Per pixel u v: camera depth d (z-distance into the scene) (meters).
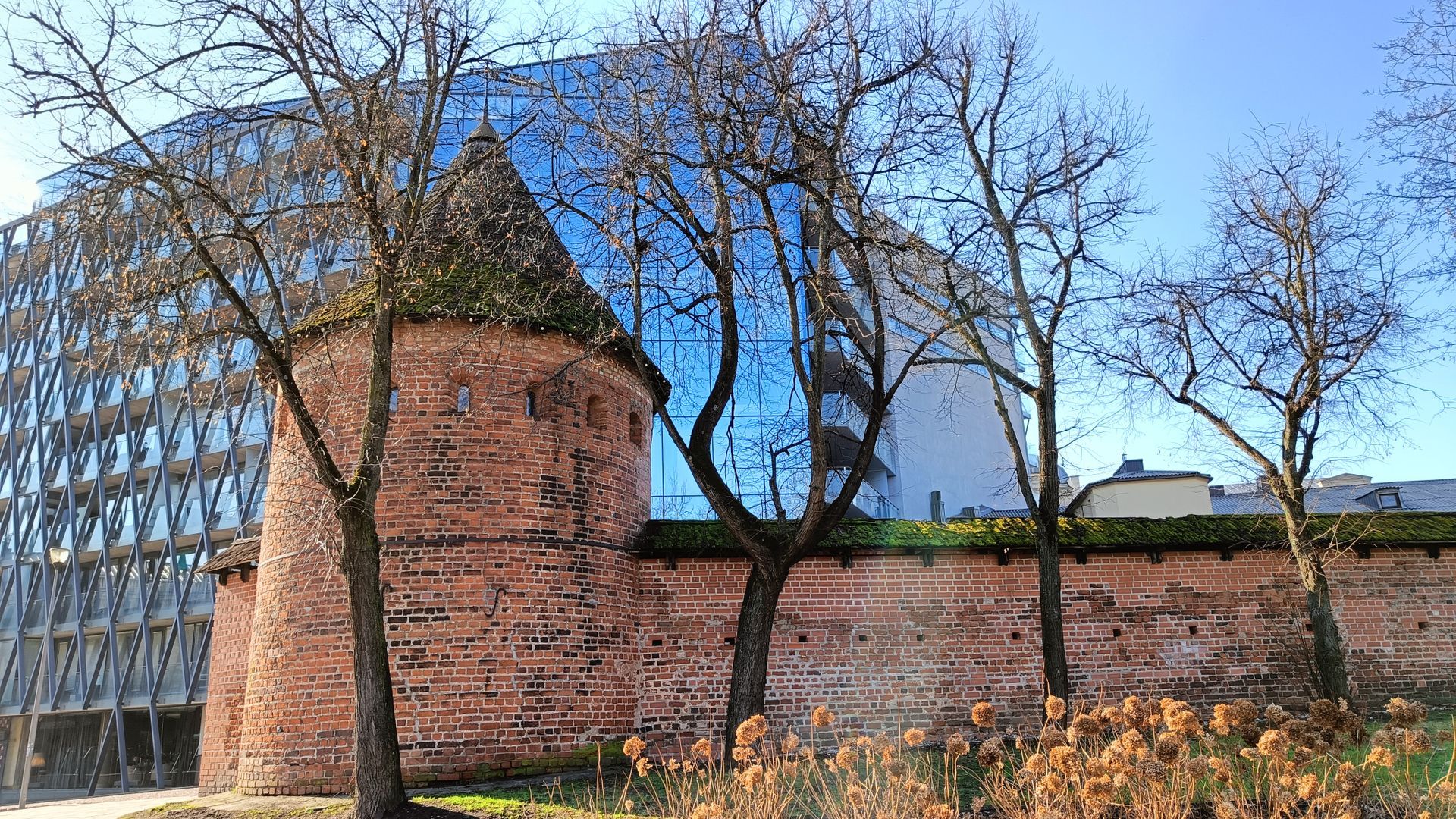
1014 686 17.45
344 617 14.83
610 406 17.22
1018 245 17.28
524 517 15.55
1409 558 18.39
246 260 15.34
